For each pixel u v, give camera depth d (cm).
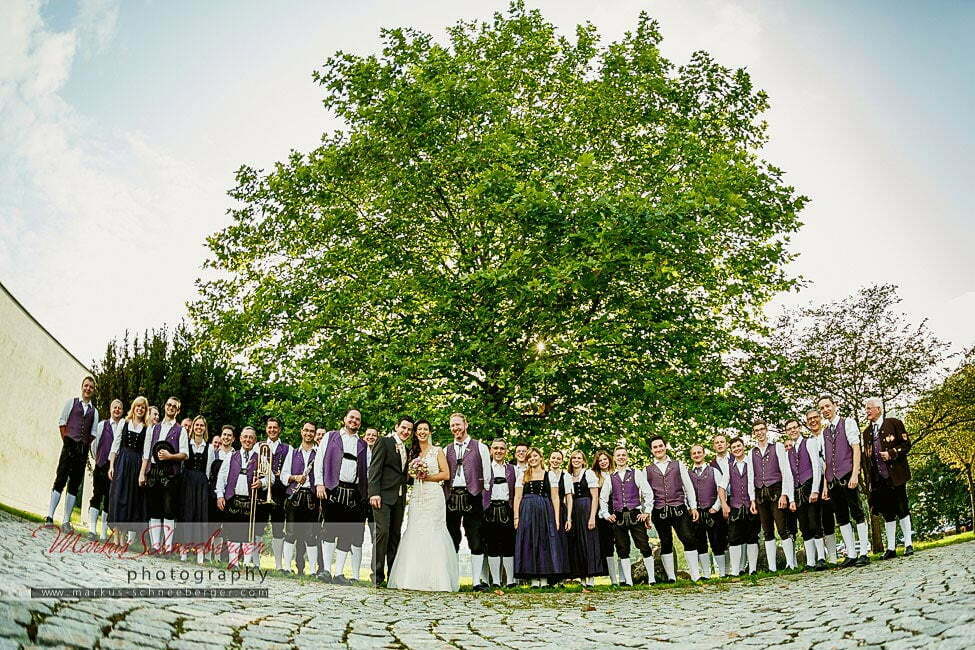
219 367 1756
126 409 1656
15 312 1361
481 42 1866
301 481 1026
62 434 988
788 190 1638
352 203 1764
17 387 1383
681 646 525
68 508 995
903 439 1073
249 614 580
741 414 1599
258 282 1877
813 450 1102
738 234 1689
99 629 433
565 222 1438
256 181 1850
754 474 1159
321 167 1719
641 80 1761
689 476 1159
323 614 632
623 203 1443
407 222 1709
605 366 1602
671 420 1559
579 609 775
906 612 545
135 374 1688
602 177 1677
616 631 612
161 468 965
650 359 1622
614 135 1753
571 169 1623
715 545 1191
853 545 1064
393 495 970
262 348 1708
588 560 1080
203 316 1855
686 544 1129
